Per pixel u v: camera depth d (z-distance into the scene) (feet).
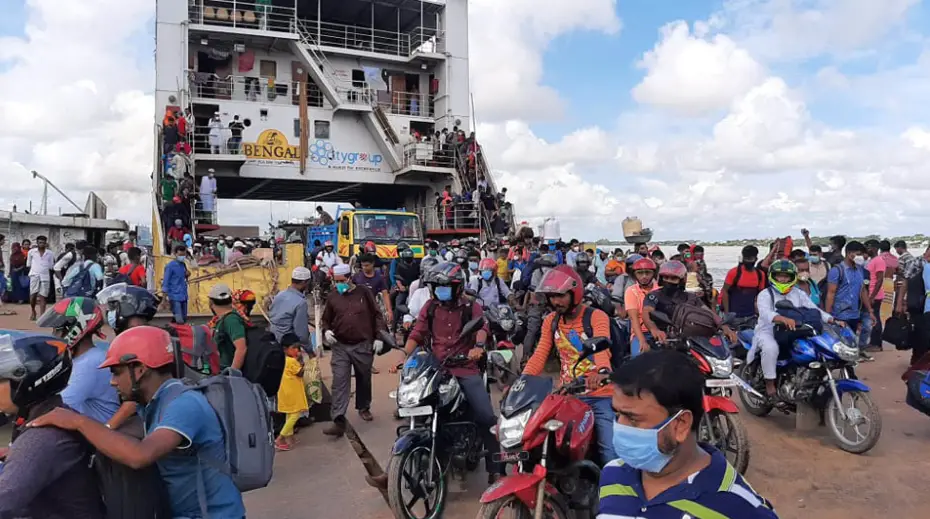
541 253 31.81
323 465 19.52
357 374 23.70
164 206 68.03
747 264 25.23
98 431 7.94
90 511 7.89
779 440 20.98
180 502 9.05
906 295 29.14
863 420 19.40
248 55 82.99
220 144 77.41
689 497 5.82
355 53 86.17
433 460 15.39
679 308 17.58
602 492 6.38
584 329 14.08
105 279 43.52
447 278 17.13
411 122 92.22
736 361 23.70
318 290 41.09
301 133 81.25
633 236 53.16
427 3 89.61
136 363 8.98
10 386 7.91
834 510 15.55
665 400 5.82
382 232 57.98
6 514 7.18
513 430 12.03
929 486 16.93
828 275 32.22
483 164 84.07
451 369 16.70
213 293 18.54
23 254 62.85
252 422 9.70
